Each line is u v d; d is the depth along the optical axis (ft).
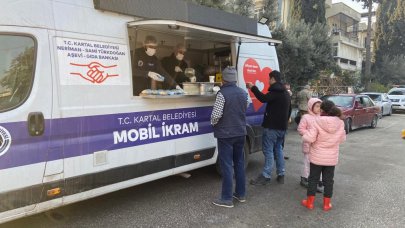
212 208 15.42
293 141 33.40
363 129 45.60
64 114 11.71
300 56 49.29
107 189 13.12
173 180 19.02
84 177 12.32
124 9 13.65
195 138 16.69
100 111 12.76
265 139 18.75
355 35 147.43
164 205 15.60
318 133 15.28
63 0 11.87
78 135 12.13
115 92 13.29
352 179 20.75
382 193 18.16
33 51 11.09
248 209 15.52
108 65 13.10
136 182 14.14
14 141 10.54
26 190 10.84
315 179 15.71
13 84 10.69
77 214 14.38
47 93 11.32
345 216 15.05
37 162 11.07
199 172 20.36
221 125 15.16
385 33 131.85
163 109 15.05
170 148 15.43
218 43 20.35
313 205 16.14
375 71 129.08
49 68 11.39
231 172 15.49
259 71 20.89
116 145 13.30
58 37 11.65
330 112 15.47
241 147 15.87
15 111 10.61
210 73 21.33
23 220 13.53
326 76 67.97
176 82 18.53
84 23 12.42
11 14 10.62
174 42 19.53
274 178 20.35
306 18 76.74
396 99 71.41
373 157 27.20
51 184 11.44
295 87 50.98
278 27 47.39
